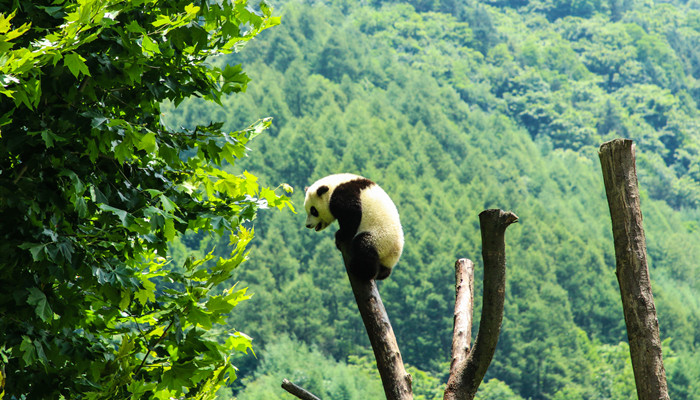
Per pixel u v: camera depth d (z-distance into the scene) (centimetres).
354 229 696
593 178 14475
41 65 507
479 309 9131
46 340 561
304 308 9212
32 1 577
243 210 681
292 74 14500
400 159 12212
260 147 11912
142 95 668
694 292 11700
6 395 559
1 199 539
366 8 19688
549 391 8450
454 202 11781
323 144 12238
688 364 7712
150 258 730
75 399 593
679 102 17775
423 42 18488
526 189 13400
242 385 7956
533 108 16550
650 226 12875
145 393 628
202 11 649
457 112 15300
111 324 678
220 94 673
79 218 609
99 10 507
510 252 10225
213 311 602
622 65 18788
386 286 9288
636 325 476
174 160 668
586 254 10731
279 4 18488
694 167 15588
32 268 557
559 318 9131
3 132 558
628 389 8025
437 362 8594
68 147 600
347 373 7781
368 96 15075
